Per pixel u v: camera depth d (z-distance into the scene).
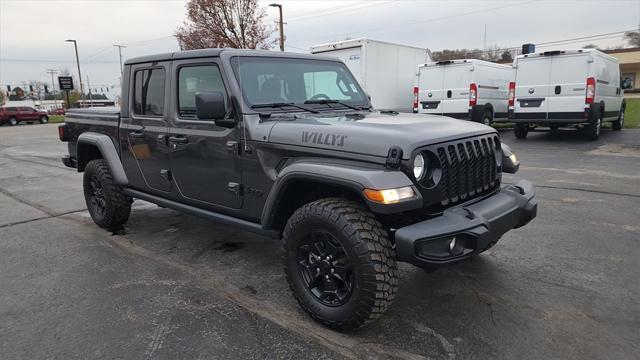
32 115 38.09
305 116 3.53
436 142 2.81
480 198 3.19
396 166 2.63
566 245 4.39
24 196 7.35
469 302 3.31
